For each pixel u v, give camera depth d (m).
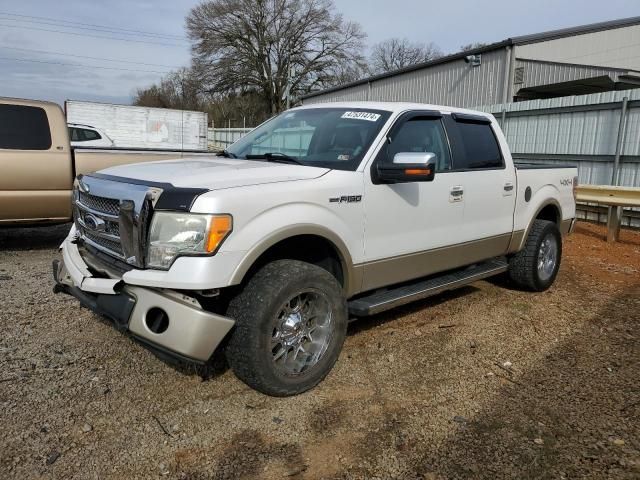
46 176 6.68
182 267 2.97
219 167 3.73
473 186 4.77
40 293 5.29
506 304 5.50
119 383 3.57
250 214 3.15
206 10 48.84
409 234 4.19
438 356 4.17
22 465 2.72
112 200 3.40
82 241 3.91
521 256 5.69
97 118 27.86
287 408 3.35
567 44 18.95
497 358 4.17
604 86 17.41
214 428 3.11
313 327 3.58
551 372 3.95
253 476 2.71
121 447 2.90
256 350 3.20
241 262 3.10
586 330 4.82
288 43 50.19
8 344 4.09
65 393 3.42
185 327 2.97
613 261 7.67
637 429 3.20
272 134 4.79
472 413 3.35
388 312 5.13
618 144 10.24
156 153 7.48
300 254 3.82
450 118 4.79
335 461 2.85
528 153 12.24
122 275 3.23
